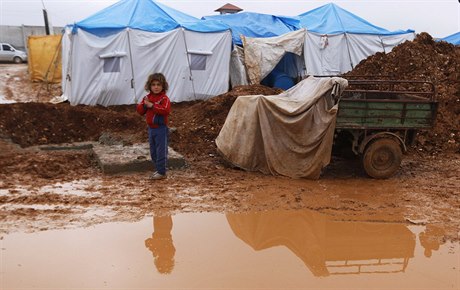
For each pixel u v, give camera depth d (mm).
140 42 14562
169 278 4332
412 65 12508
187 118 12062
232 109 8516
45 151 9609
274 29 19516
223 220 5898
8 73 24688
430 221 6012
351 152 8742
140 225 5641
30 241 5094
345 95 9484
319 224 5871
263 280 4359
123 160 8109
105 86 14164
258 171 8219
